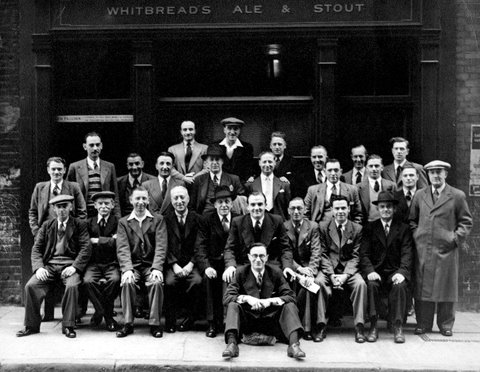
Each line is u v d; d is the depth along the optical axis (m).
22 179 8.03
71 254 6.99
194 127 7.98
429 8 7.83
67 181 7.36
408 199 7.32
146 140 8.05
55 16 7.98
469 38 7.89
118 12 7.96
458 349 6.33
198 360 5.90
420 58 7.92
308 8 7.89
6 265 8.09
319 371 5.76
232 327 6.11
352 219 7.34
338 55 8.08
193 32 7.93
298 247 6.96
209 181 7.32
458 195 6.86
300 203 6.89
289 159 7.75
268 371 5.77
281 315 6.28
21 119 8.03
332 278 6.82
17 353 6.07
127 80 8.23
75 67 8.26
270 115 8.34
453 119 7.90
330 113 7.93
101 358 5.93
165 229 6.95
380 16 7.85
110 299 6.88
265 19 7.91
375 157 7.36
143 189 6.98
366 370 5.76
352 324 7.38
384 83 8.16
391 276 6.78
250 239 6.76
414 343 6.55
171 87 8.31
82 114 8.23
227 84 8.31
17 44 8.04
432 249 6.80
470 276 7.97
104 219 7.13
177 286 6.84
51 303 7.28
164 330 6.91
